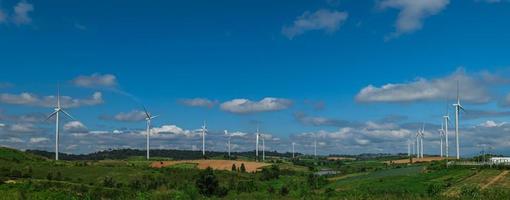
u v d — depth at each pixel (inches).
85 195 4052.7
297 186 5856.3
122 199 3912.4
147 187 5885.8
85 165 7672.2
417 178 5679.1
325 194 4362.7
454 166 6254.9
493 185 4441.4
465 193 3425.2
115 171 7135.8
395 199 3344.0
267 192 5329.7
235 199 4549.7
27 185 4906.5
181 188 5369.1
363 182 5767.7
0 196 3735.2
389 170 7485.2
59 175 6540.4
